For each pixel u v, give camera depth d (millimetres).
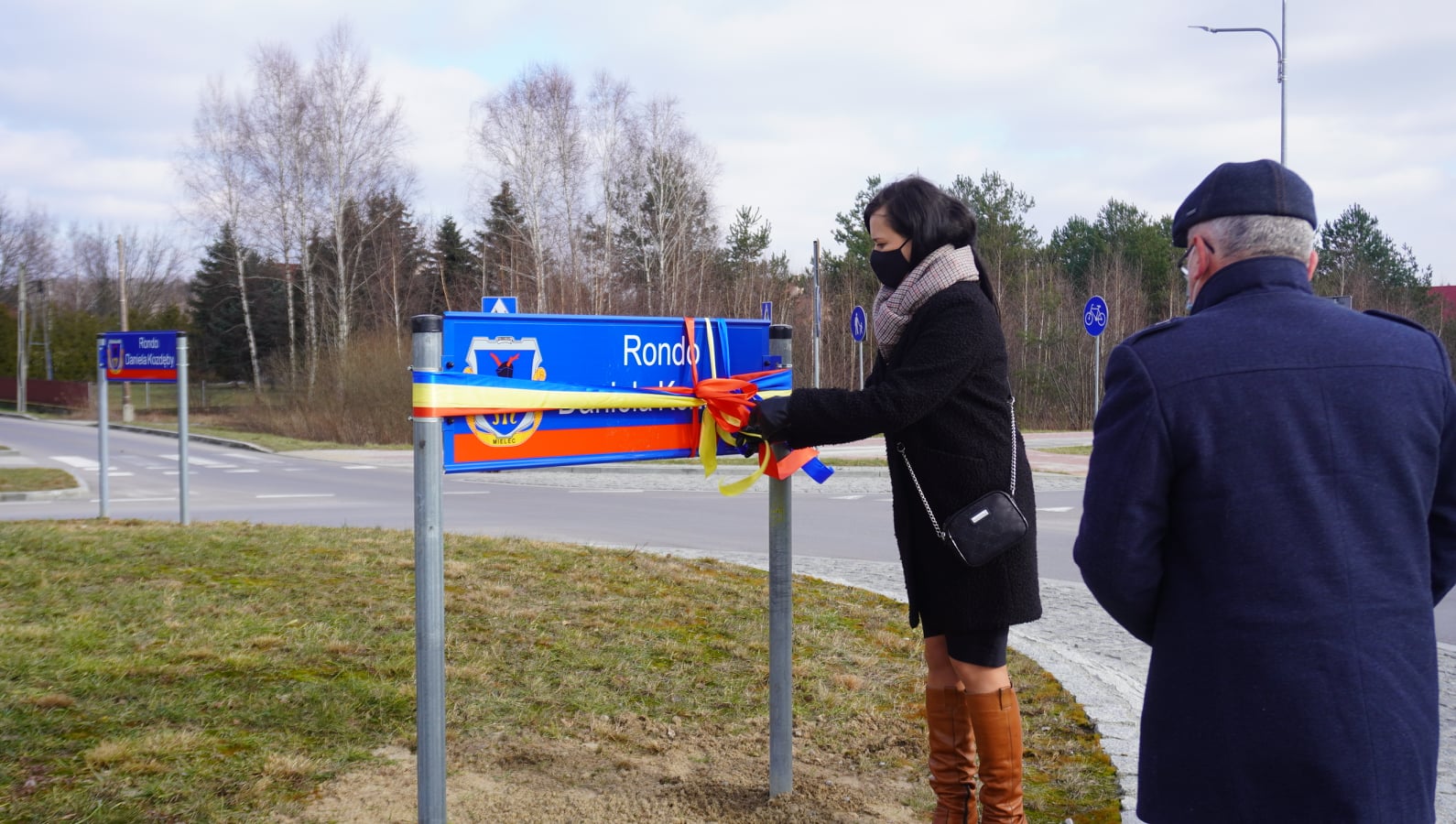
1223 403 1921
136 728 3523
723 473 17578
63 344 59969
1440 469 1992
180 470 8523
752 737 3842
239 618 4914
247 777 3215
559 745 3680
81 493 14438
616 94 38688
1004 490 2760
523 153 35938
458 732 3750
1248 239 2045
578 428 2887
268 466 20078
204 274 55250
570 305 34438
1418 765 1837
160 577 5727
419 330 2537
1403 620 1870
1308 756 1813
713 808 3205
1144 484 1955
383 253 42469
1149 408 1958
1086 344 39094
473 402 2625
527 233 36906
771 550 3246
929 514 2758
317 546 6934
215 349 55375
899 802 3309
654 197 38906
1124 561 1974
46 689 3795
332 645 4508
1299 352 1931
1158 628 2037
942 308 2717
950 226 2826
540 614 5359
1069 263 51875
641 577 6555
